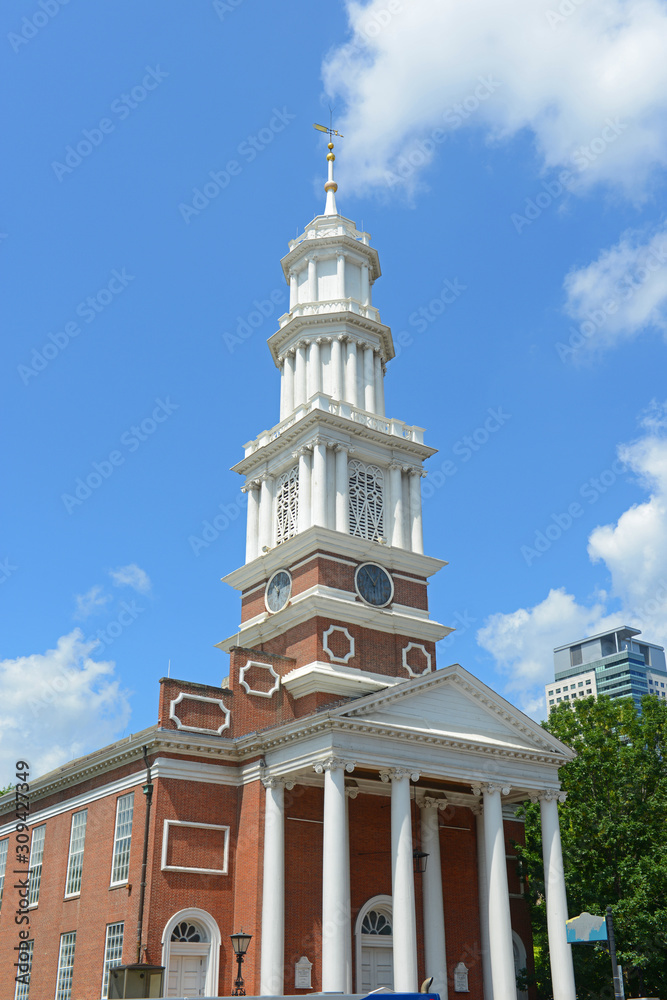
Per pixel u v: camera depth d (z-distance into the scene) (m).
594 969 42.03
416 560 48.84
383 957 40.31
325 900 33.94
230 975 37.06
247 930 36.97
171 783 38.81
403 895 35.00
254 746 39.66
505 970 36.62
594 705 49.28
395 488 50.53
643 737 47.69
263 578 49.19
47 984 41.44
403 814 36.50
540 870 45.53
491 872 38.31
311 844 39.62
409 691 39.12
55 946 41.84
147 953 35.50
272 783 38.66
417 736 37.91
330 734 36.38
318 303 54.62
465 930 42.78
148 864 37.06
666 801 44.53
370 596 46.62
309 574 45.78
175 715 40.12
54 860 44.50
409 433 52.69
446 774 38.50
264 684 43.06
